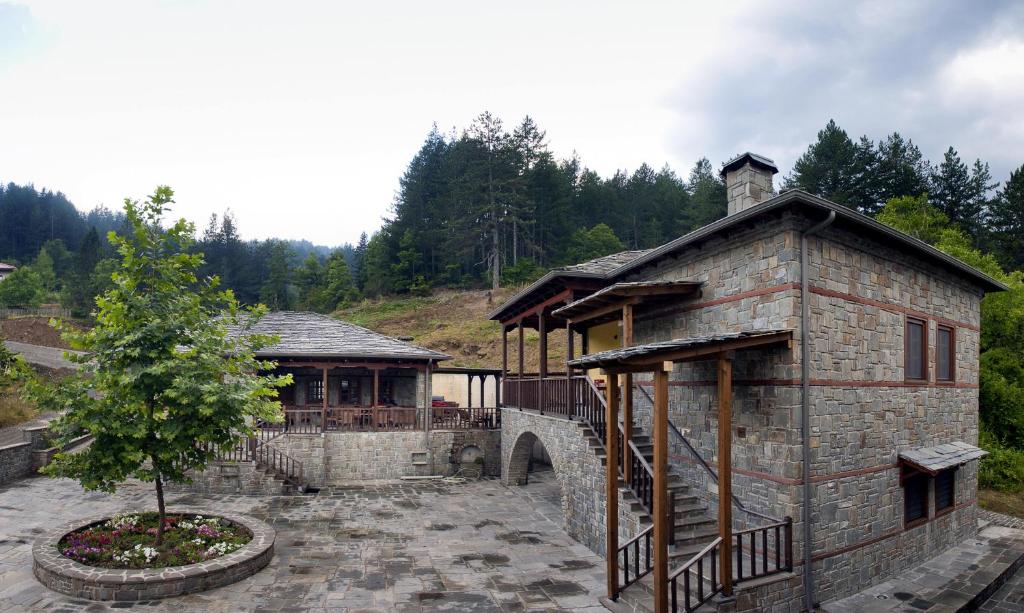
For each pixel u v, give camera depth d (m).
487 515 15.33
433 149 69.38
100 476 10.12
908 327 11.95
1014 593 11.06
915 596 10.19
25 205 102.38
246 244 89.81
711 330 11.19
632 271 13.70
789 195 8.77
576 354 38.53
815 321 9.70
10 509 13.73
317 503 16.34
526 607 9.27
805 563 9.23
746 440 10.21
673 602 7.95
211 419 10.46
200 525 11.77
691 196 60.22
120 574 9.12
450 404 27.55
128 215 10.59
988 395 20.58
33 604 8.72
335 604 9.20
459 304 53.41
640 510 10.73
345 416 21.20
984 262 22.52
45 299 66.31
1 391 22.86
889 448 11.13
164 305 10.66
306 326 24.39
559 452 14.29
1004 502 17.62
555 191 58.91
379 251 65.31
